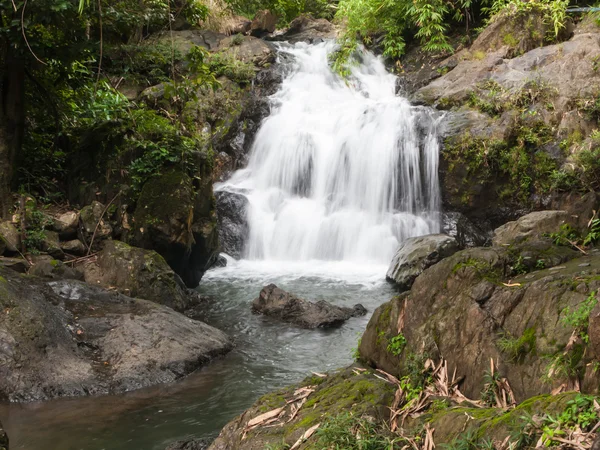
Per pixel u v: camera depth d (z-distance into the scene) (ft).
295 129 49.08
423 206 43.50
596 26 47.96
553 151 40.60
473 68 48.39
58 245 32.53
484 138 41.88
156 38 52.70
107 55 43.24
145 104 47.34
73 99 39.91
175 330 25.44
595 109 40.37
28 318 23.16
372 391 15.94
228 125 48.65
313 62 57.52
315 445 13.79
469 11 57.52
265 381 23.18
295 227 43.52
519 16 49.75
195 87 37.65
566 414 11.73
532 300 15.47
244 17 64.59
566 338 14.28
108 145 36.17
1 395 21.07
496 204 41.83
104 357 23.61
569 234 20.08
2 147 33.37
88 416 20.12
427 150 43.21
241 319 30.53
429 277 17.84
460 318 16.39
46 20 30.12
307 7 71.31
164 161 34.73
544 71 44.39
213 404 21.15
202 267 36.42
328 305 30.73
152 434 18.93
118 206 34.42
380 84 54.85
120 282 30.76
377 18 58.18
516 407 12.88
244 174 48.11
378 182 44.09
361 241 42.24
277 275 39.06
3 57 34.30
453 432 13.33
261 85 53.88
